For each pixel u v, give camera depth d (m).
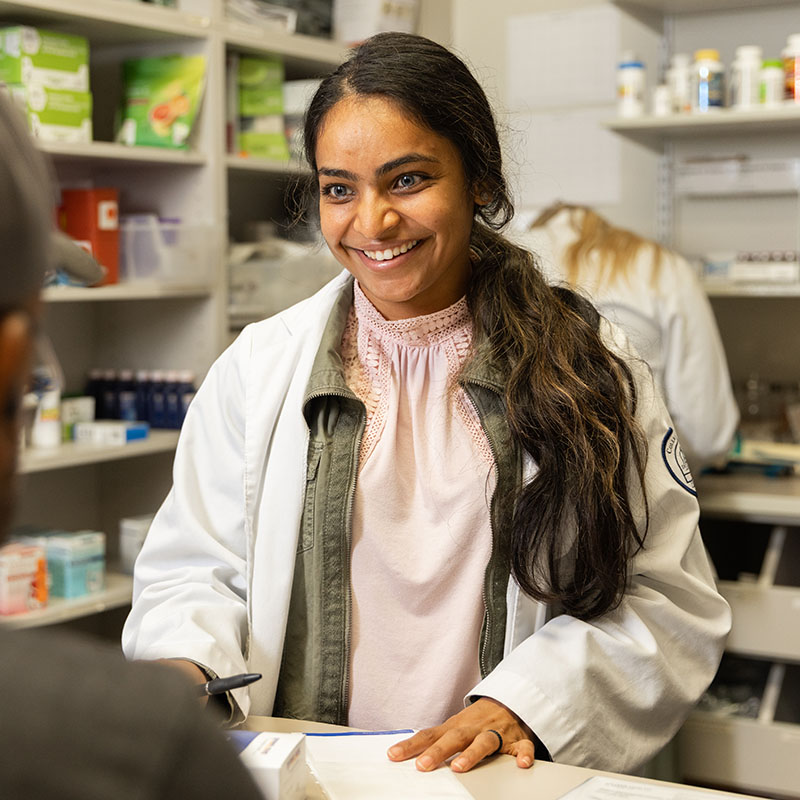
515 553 1.26
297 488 1.32
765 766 2.59
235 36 2.85
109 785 0.43
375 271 1.26
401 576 1.28
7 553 2.43
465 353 1.34
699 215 3.40
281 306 3.00
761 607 2.62
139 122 2.81
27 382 0.48
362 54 1.24
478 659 1.30
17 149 0.47
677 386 2.59
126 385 2.95
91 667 0.45
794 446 2.91
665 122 2.92
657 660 1.26
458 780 1.08
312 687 1.32
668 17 3.41
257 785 0.47
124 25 2.62
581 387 1.27
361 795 1.03
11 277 0.46
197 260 2.79
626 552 1.26
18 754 0.42
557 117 3.67
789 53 2.87
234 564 1.35
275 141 3.09
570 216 2.72
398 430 1.32
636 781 1.07
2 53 2.46
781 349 3.27
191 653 1.21
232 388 1.39
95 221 2.63
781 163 3.17
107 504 3.12
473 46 3.83
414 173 1.21
